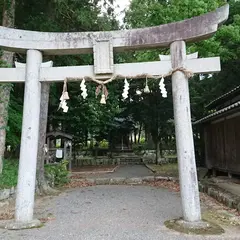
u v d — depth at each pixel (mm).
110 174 13891
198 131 15500
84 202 7277
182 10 8992
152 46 5250
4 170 8367
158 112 18797
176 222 4832
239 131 8914
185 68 4941
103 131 19453
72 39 5262
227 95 11531
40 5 9539
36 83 5203
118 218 5508
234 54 10703
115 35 5203
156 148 19734
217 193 7250
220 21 4727
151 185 10500
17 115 10062
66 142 14312
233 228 4734
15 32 5234
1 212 6016
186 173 4723
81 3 9570
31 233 4512
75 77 5227
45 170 10086
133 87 18203
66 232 4574
